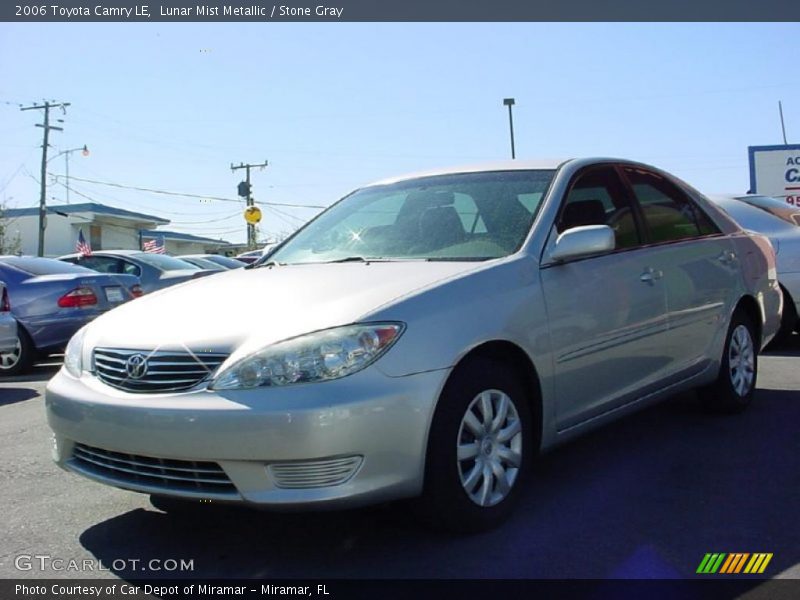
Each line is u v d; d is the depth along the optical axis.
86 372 3.60
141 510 4.04
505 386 3.59
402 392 3.15
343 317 3.21
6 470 4.85
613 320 4.20
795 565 3.16
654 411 5.69
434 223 4.36
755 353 5.76
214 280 4.16
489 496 3.51
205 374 3.19
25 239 52.34
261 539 3.58
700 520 3.63
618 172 4.81
